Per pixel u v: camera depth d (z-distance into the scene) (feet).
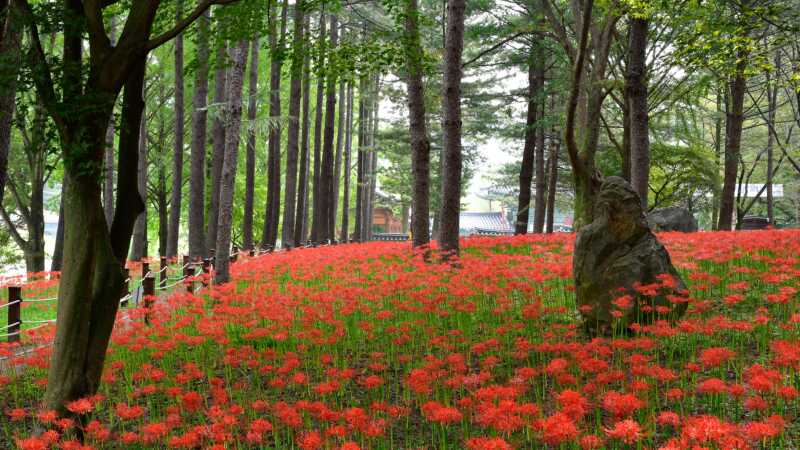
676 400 16.31
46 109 16.83
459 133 42.04
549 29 59.98
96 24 17.28
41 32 17.01
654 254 23.81
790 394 13.34
